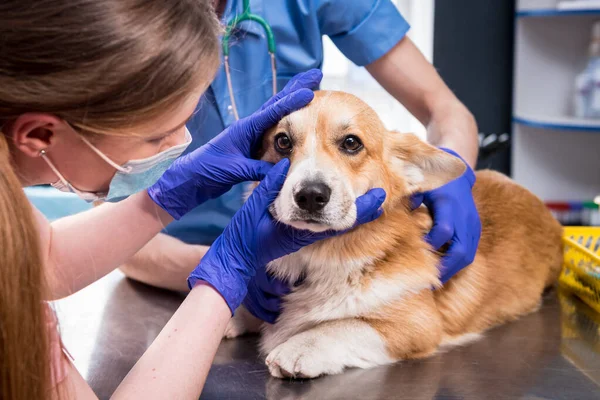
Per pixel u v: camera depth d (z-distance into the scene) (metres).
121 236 1.24
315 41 1.95
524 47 3.30
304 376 1.28
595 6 2.79
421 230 1.59
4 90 0.84
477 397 1.19
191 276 1.22
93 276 1.22
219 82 1.92
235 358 1.41
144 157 1.04
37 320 0.89
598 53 3.07
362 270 1.49
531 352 1.44
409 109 2.13
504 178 2.16
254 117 1.34
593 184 3.43
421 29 3.46
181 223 2.12
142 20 0.88
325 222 1.29
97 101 0.88
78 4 0.84
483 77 3.55
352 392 1.23
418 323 1.44
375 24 1.95
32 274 0.88
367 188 1.47
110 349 1.43
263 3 1.90
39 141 0.93
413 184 1.58
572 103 3.34
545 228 1.99
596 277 1.71
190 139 1.20
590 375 1.29
